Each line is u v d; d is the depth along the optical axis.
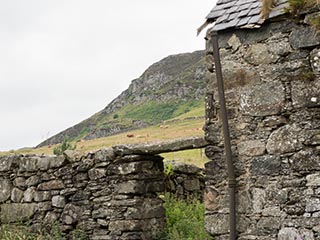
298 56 6.57
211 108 7.21
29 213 11.10
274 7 6.80
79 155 10.52
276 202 6.56
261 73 6.81
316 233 6.27
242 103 6.91
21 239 10.53
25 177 11.30
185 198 11.99
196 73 91.88
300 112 6.52
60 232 10.55
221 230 6.96
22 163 11.31
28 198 11.16
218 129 7.12
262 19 6.76
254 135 6.80
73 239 10.27
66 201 10.65
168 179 11.46
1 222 11.44
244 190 6.80
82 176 10.40
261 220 6.64
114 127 77.00
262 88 6.78
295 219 6.43
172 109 82.00
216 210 7.04
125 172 9.76
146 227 9.73
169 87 90.88
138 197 9.75
